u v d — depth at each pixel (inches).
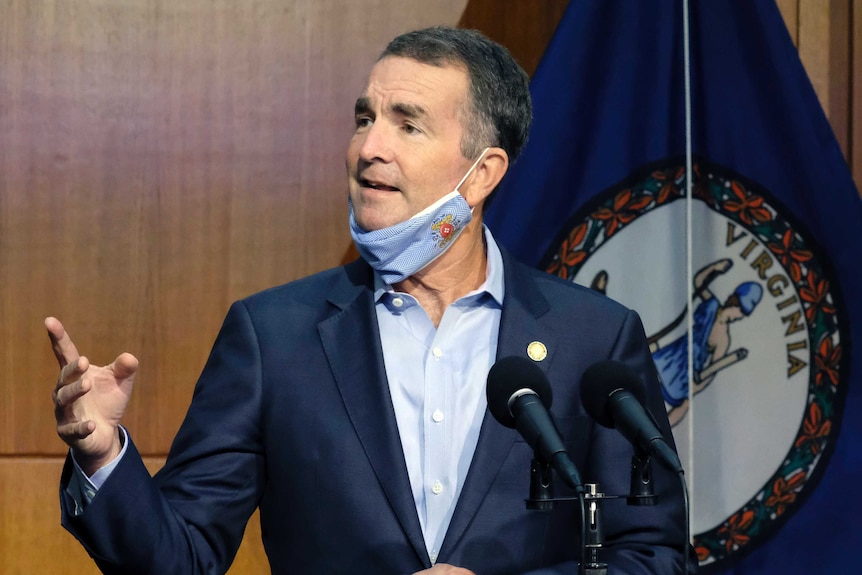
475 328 217.5
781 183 291.1
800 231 290.8
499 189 285.0
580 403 211.2
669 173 289.9
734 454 293.4
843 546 289.9
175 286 309.4
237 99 312.2
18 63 305.1
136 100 309.0
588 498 167.9
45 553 303.3
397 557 194.9
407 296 214.7
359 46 315.6
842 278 290.7
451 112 211.6
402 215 208.1
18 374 303.6
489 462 202.1
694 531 293.4
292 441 203.3
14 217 304.3
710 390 294.2
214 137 311.3
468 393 210.8
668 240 290.0
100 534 178.4
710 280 293.1
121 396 181.3
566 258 286.8
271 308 216.4
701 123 292.7
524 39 322.7
